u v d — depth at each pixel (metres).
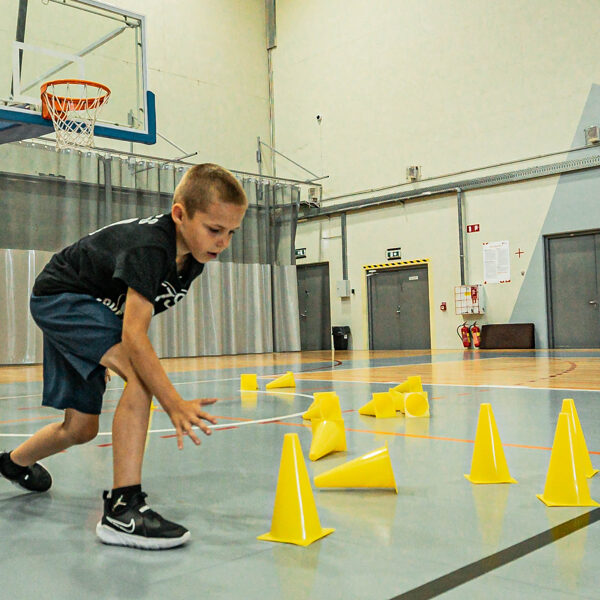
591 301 11.52
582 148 11.38
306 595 1.22
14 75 6.18
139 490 1.59
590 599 1.16
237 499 1.98
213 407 4.44
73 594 1.25
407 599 1.19
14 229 11.23
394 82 13.89
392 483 2.01
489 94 12.55
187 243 1.66
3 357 10.97
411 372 7.33
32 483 2.06
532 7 12.00
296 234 15.93
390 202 13.99
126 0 13.49
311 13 15.25
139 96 7.02
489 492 2.01
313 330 15.62
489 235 12.58
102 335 1.66
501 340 12.24
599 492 1.97
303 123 15.41
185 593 1.24
